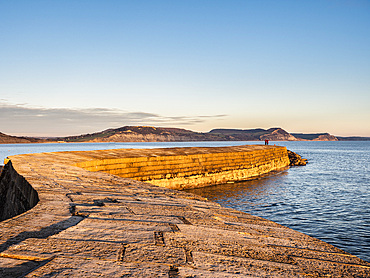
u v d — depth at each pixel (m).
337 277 2.49
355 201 21.92
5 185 14.92
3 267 2.07
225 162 32.94
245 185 30.33
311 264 2.77
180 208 5.19
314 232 14.51
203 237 3.28
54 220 3.51
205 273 2.25
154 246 2.78
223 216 4.95
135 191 7.64
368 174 40.34
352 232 14.48
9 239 2.69
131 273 2.10
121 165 21.27
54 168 12.52
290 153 63.59
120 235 3.04
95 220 3.60
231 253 2.84
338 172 43.34
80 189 6.84
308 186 29.41
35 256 2.28
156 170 24.52
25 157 18.39
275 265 2.63
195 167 28.77
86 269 2.10
